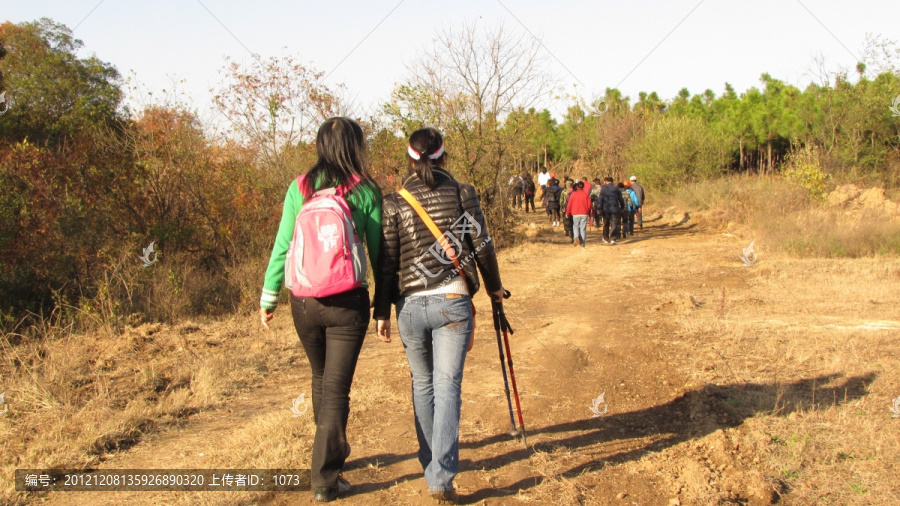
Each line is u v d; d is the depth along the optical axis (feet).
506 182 51.83
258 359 19.47
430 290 10.40
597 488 11.35
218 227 34.99
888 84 70.08
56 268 26.71
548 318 25.36
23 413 14.65
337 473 10.94
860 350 18.74
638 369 18.16
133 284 26.37
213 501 10.91
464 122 48.65
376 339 22.44
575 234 52.75
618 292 30.83
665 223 69.26
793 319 23.40
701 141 86.58
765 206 54.70
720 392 15.75
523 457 12.62
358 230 10.60
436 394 10.46
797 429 13.29
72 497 11.09
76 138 33.73
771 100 96.43
